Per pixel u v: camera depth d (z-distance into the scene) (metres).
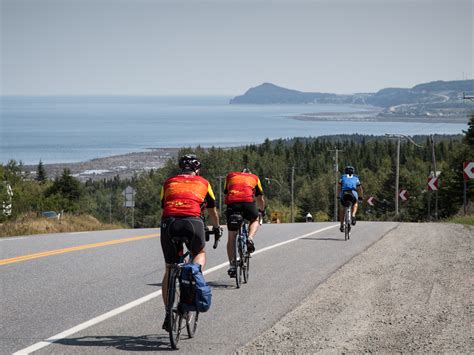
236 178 10.85
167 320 6.54
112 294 9.45
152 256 13.62
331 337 7.09
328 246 16.02
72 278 10.77
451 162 70.38
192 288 6.72
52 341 6.89
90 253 14.03
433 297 9.30
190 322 7.13
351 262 12.95
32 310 8.36
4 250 14.33
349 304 8.84
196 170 7.79
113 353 6.46
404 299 9.16
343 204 17.67
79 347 6.67
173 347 6.60
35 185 121.19
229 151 142.75
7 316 8.01
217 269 12.05
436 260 13.07
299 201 148.00
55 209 75.06
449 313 8.27
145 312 8.34
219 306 8.76
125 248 15.05
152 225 119.06
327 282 10.59
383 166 183.75
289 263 12.89
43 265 12.14
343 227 17.62
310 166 189.75
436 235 18.44
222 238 18.30
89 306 8.63
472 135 64.69
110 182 189.38
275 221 91.19
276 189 148.62
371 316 8.12
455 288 9.98
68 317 8.00
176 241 7.17
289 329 7.45
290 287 10.17
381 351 6.54
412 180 124.69
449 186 66.06
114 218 147.75
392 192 124.25
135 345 6.78
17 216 31.39
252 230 10.83
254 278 11.06
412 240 17.08
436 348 6.65
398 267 12.15
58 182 118.50
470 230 20.12
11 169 119.06
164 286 7.32
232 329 7.49
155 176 123.50
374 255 14.03
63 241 16.67
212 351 6.57
